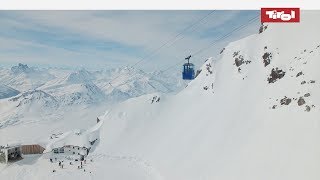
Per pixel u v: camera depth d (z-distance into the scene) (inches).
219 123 3334.2
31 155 3841.0
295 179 2037.4
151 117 4443.9
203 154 2942.9
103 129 4360.2
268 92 3235.7
